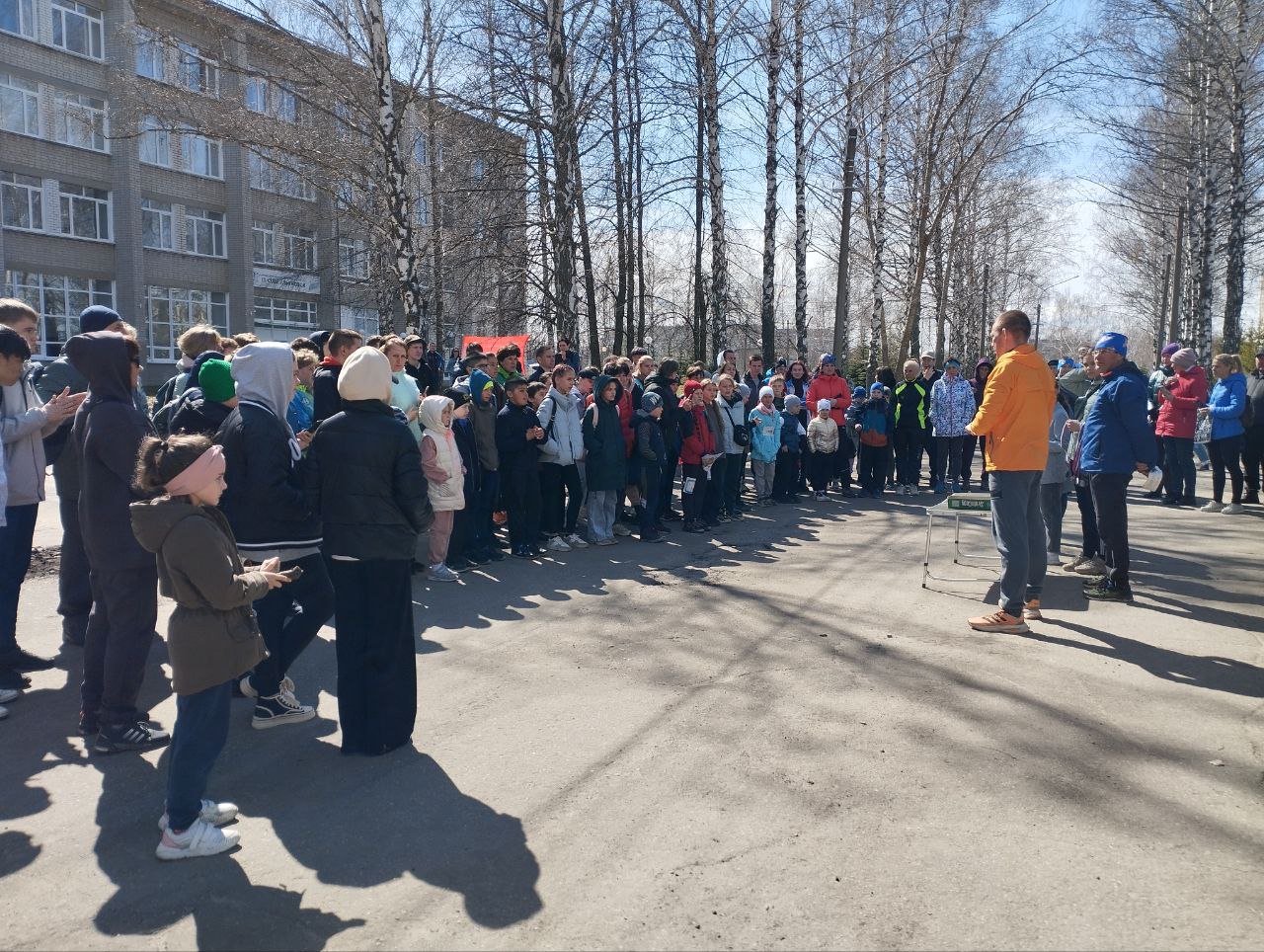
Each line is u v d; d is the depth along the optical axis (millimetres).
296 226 34312
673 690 4871
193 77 16875
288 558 4414
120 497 4133
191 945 2721
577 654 5531
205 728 3283
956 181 19875
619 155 19469
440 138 17984
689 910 2857
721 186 17516
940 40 18359
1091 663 5297
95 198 29141
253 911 2896
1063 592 7055
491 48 15180
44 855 3270
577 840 3305
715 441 10133
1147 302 46000
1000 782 3750
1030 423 5805
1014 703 4648
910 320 20109
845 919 2801
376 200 18922
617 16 16031
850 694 4781
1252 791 3684
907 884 2998
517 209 16641
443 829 3414
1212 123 20594
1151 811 3514
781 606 6637
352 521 3980
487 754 4086
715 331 17828
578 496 9172
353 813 3553
